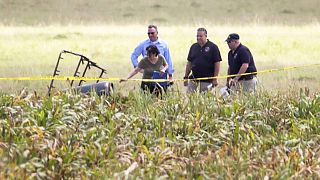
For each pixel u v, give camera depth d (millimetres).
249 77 58000
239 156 38781
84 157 38281
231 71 58500
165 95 52188
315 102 49469
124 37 137750
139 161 38125
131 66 92562
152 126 45188
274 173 36594
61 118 44531
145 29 155750
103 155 38625
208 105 48688
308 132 44969
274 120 47469
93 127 43281
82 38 134875
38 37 136500
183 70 88500
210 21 176875
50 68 89125
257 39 133375
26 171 35469
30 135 41438
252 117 47625
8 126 41562
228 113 47750
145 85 56094
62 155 37812
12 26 165000
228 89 56531
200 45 58969
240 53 57625
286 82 74750
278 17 186875
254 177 36188
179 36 139125
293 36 141500
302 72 85375
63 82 73250
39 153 37875
